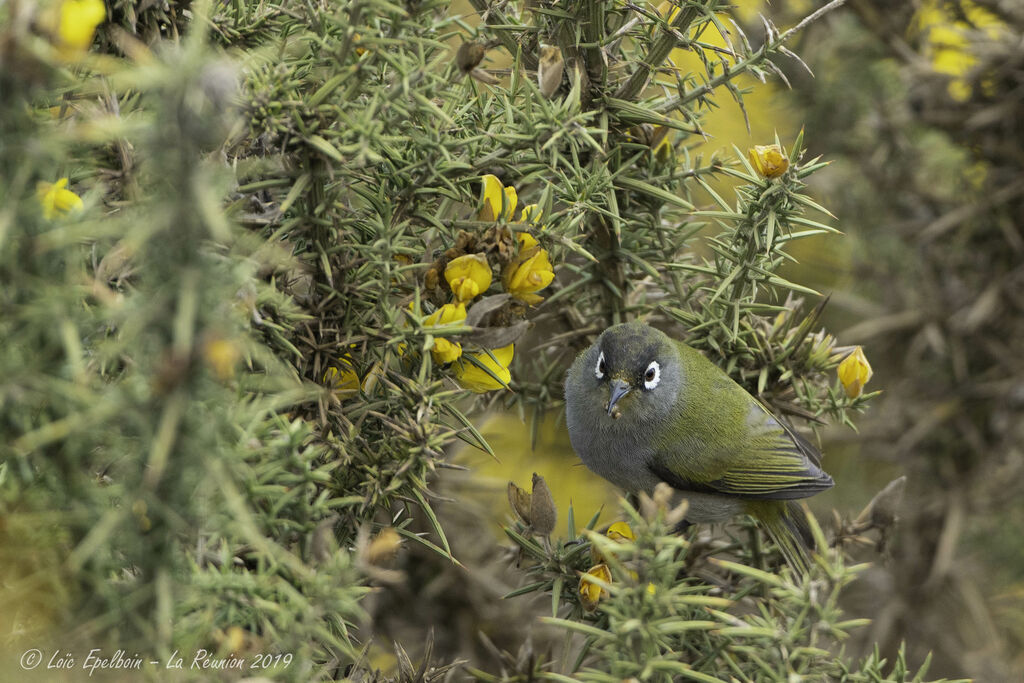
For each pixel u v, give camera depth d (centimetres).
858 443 1074
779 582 466
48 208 383
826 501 1125
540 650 836
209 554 406
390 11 465
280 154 473
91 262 439
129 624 387
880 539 662
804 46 1055
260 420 409
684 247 777
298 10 549
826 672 531
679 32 634
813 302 1156
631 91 667
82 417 346
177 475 359
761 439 930
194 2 503
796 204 660
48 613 390
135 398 345
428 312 577
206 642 404
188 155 320
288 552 430
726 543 765
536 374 882
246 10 551
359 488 533
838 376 747
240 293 430
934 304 1021
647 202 721
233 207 469
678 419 916
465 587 838
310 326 524
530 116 566
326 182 507
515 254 571
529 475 1045
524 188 698
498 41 682
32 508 392
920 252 1038
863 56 1072
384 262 521
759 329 784
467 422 572
